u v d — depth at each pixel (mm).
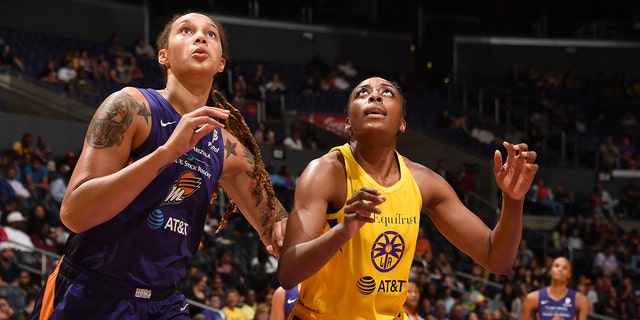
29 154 13234
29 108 14938
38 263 9109
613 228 17453
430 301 11016
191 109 3285
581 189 20000
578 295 7875
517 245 3416
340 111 20172
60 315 3107
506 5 24766
